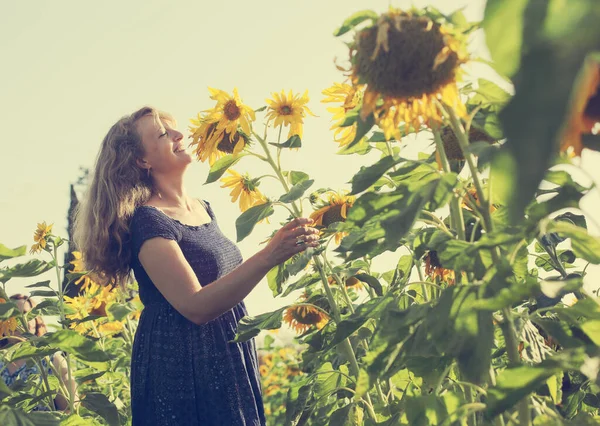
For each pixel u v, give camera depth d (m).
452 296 1.41
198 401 2.53
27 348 2.41
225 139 2.50
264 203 2.46
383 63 1.35
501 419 1.55
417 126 1.42
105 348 4.22
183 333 2.56
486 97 1.51
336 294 3.02
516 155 0.55
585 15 0.56
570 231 1.36
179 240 2.60
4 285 2.93
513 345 1.48
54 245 3.47
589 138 1.01
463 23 1.34
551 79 0.55
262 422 2.72
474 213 2.11
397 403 2.38
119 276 2.74
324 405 2.69
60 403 3.33
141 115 2.82
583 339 1.56
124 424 3.74
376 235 1.51
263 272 2.30
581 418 1.47
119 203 2.69
